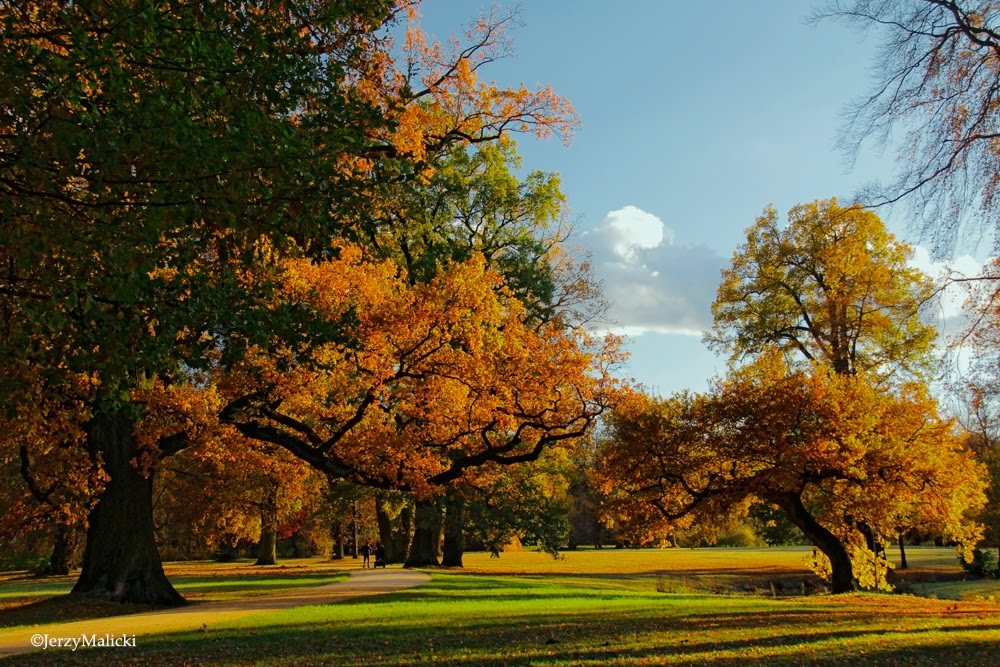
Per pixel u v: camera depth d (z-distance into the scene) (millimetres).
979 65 12359
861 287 30938
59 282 7906
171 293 9852
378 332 18156
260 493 35781
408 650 10938
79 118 7242
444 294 18938
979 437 34750
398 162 10867
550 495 36438
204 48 7809
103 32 8008
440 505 33469
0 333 9391
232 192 8078
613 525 28094
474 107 22203
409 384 19594
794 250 32688
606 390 20688
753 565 47250
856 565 26078
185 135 7434
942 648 10203
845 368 31297
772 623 13836
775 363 25516
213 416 18141
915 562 49281
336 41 11070
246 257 9492
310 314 12508
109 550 19297
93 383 14438
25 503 20828
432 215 30844
